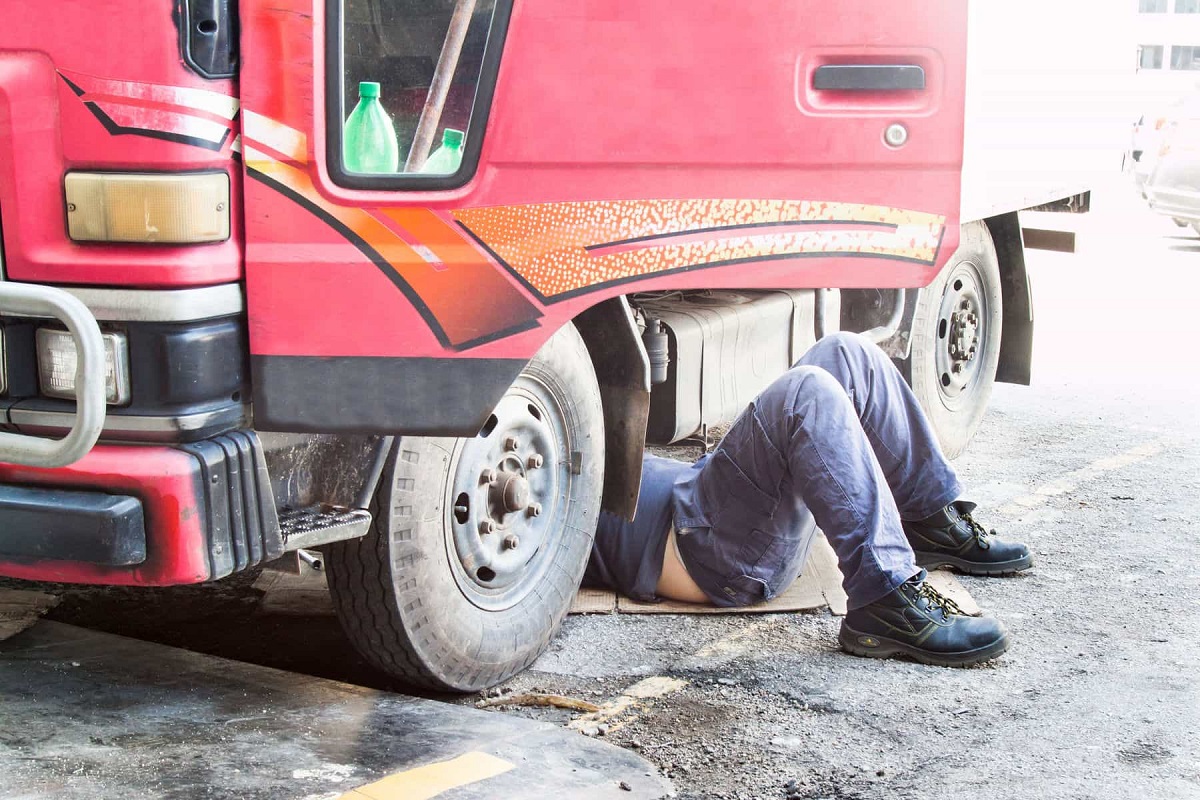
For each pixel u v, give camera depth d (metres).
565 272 2.97
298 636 4.03
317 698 3.37
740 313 5.25
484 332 2.98
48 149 2.82
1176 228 15.66
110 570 2.84
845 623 3.93
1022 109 5.17
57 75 2.79
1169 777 3.15
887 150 2.92
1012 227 6.34
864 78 2.90
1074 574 4.62
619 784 3.00
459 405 3.01
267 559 2.99
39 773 2.86
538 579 3.84
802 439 3.86
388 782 2.88
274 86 2.85
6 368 2.94
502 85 2.90
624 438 4.02
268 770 2.92
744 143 2.92
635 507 4.04
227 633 4.04
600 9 2.87
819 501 3.85
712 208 2.96
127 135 2.78
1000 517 5.28
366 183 2.91
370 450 3.25
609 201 2.95
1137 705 3.56
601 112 2.91
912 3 2.86
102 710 3.22
